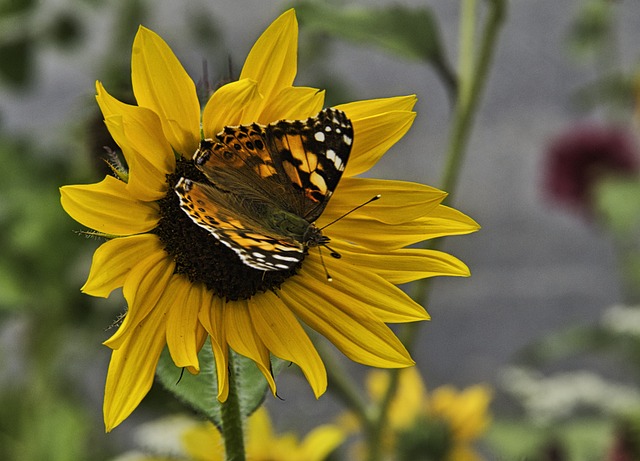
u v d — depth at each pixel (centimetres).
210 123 113
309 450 128
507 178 275
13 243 139
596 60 214
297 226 113
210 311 113
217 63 167
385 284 114
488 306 252
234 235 111
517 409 165
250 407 113
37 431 138
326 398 207
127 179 112
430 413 136
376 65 278
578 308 250
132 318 112
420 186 114
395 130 114
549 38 289
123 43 151
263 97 113
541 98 286
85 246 140
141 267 112
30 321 141
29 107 241
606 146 159
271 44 113
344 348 114
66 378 148
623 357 148
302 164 113
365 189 115
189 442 124
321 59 158
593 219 161
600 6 173
